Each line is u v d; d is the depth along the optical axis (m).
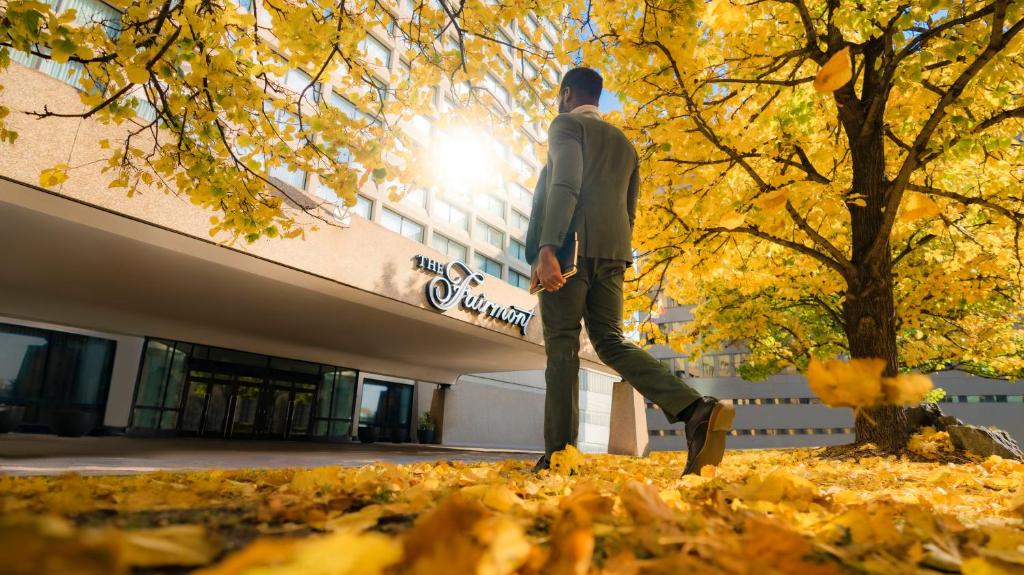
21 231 8.56
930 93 5.71
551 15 3.79
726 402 2.38
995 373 16.67
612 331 2.83
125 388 15.18
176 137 3.68
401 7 15.05
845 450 6.03
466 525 0.64
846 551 0.82
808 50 5.72
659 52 4.84
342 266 10.47
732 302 13.58
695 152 6.14
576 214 2.82
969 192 7.75
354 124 3.61
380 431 23.06
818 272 10.08
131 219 7.38
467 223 24.02
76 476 1.65
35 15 2.70
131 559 0.46
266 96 3.63
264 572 0.38
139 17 3.16
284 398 19.20
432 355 19.98
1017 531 1.08
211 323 15.39
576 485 1.69
